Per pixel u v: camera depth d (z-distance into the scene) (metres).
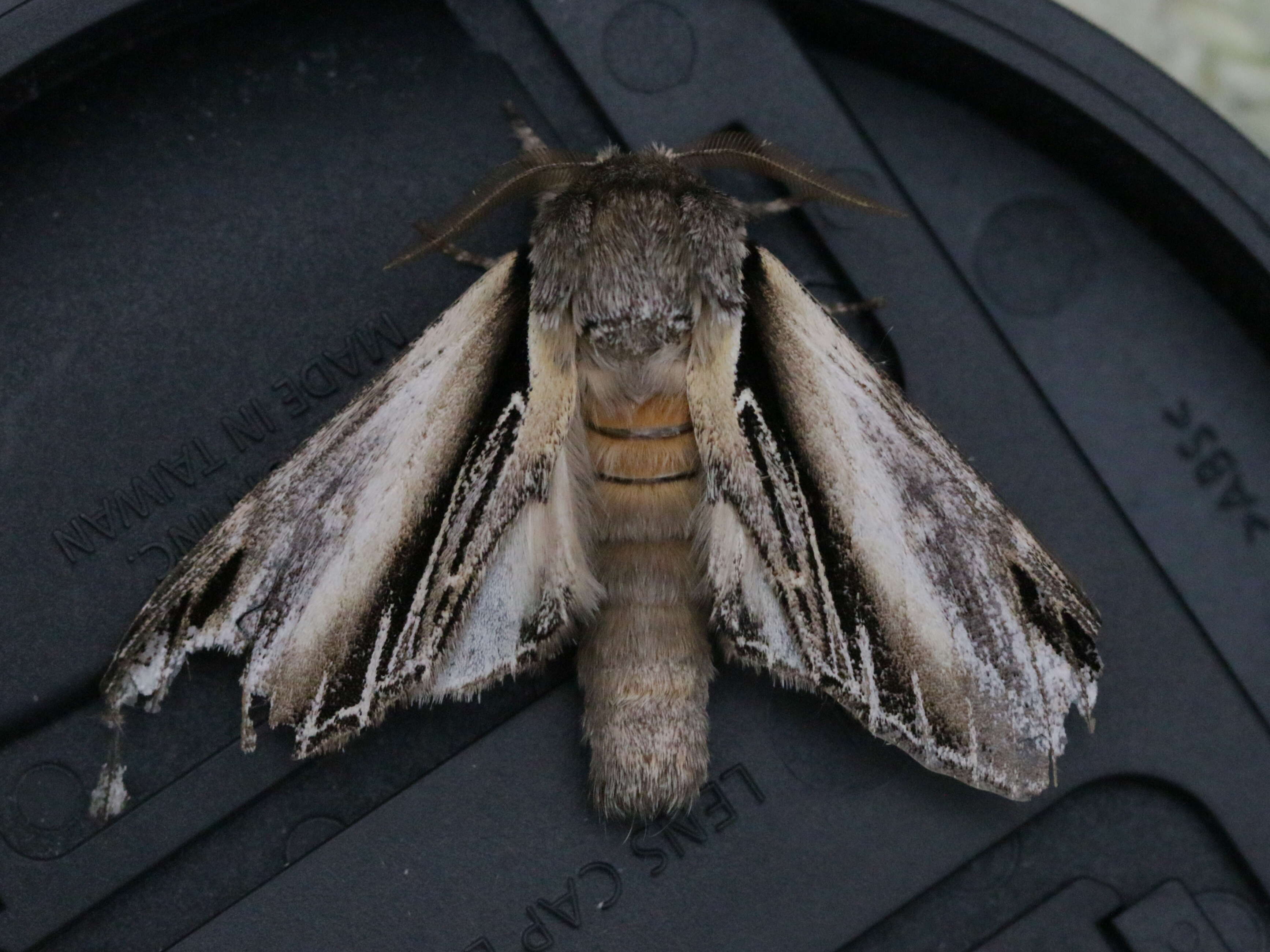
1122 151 0.19
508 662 0.19
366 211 0.19
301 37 0.19
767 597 0.19
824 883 0.19
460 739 0.19
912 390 0.19
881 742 0.19
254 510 0.19
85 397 0.19
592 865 0.19
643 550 0.19
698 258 0.19
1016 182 0.19
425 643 0.19
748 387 0.19
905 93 0.19
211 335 0.19
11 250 0.19
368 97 0.19
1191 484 0.19
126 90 0.19
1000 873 0.19
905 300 0.19
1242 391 0.19
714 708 0.19
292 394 0.19
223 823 0.19
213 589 0.19
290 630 0.19
